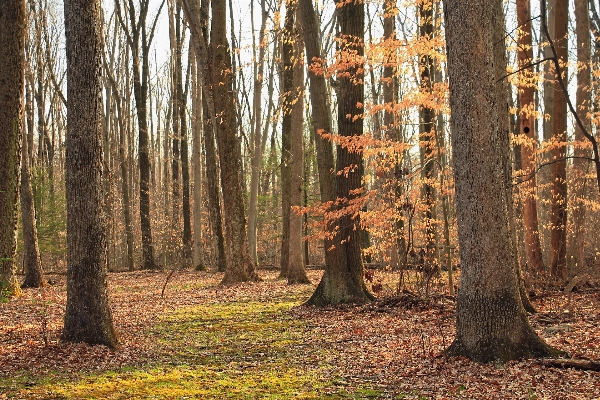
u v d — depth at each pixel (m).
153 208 41.62
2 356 8.10
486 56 6.93
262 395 6.33
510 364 6.59
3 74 14.59
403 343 8.51
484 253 6.91
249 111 36.28
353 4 12.31
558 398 5.45
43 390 6.59
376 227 14.17
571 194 15.34
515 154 19.59
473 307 6.97
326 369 7.38
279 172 33.72
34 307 13.32
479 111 6.90
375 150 12.01
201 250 25.66
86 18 8.64
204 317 11.94
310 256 35.56
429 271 12.38
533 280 13.08
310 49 13.52
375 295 13.20
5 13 14.52
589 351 7.00
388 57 11.94
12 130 14.78
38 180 25.95
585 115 15.10
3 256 14.91
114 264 33.34
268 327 10.59
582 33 15.74
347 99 12.44
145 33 28.41
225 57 18.38
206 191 38.16
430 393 5.98
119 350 8.65
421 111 15.36
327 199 13.13
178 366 7.82
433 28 14.26
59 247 27.23
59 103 39.72
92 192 8.75
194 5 18.70
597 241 18.30
